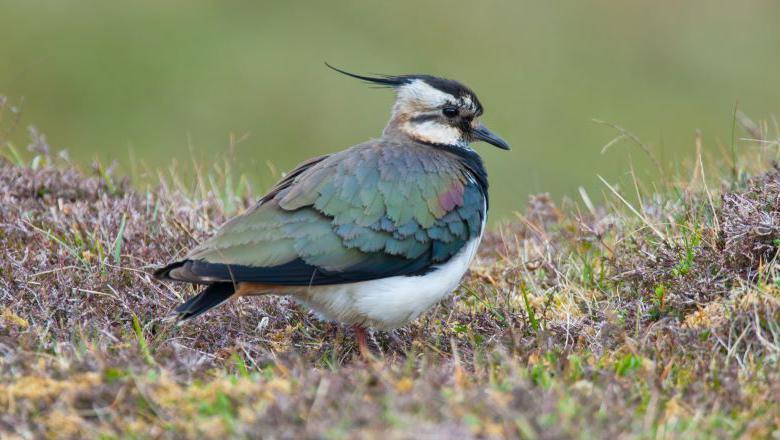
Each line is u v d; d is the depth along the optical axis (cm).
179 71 3688
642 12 4097
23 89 3569
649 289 1533
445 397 1092
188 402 1121
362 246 1431
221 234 1425
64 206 1820
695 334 1333
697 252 1521
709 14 4088
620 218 1806
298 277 1405
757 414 1147
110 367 1174
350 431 1024
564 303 1579
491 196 3031
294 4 4053
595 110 3556
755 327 1313
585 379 1224
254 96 3603
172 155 3300
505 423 1033
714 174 1867
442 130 1689
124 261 1653
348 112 3584
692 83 3728
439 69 3753
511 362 1212
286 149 3416
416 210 1466
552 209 1970
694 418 1109
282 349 1468
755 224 1476
